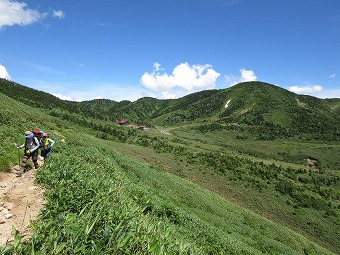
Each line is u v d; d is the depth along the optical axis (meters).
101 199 6.58
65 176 9.66
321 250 53.19
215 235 24.36
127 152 102.38
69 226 4.97
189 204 41.78
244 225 46.16
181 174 95.50
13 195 8.83
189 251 5.54
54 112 184.38
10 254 4.00
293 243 49.22
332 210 88.00
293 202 89.44
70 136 39.53
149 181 41.22
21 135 18.41
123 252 4.60
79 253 4.41
